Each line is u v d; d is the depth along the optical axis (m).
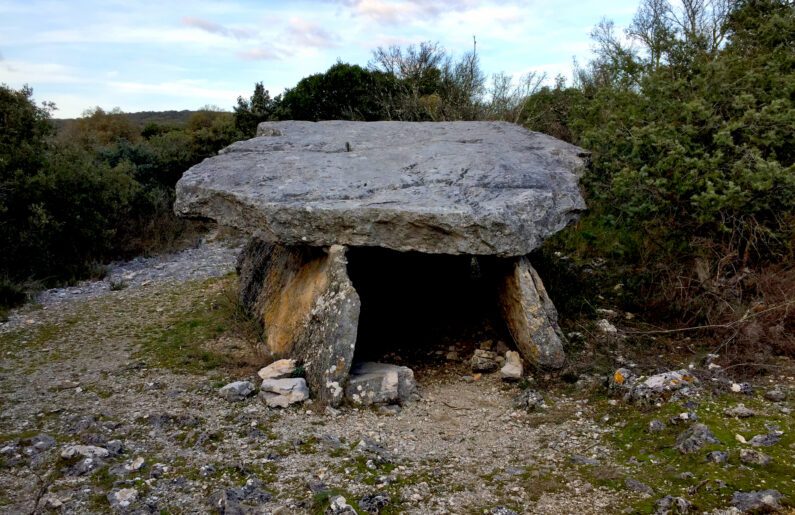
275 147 7.10
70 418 4.47
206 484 3.49
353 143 7.29
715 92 6.66
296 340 5.54
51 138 11.64
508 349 5.89
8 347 6.46
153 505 3.24
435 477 3.64
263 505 3.23
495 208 5.08
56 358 6.09
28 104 10.54
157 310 7.88
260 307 6.83
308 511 3.17
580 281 7.25
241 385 4.96
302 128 8.20
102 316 7.68
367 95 17.47
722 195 5.78
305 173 6.02
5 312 7.77
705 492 3.20
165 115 51.19
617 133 7.01
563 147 7.02
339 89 17.72
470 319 6.73
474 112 13.72
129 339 6.71
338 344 4.86
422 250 5.14
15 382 5.37
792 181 5.35
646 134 6.49
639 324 6.24
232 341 6.50
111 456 3.80
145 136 25.61
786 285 5.61
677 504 3.07
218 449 3.97
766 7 8.32
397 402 4.90
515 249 5.14
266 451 3.94
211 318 7.34
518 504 3.31
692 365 5.11
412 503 3.31
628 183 6.54
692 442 3.69
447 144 7.09
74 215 10.38
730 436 3.75
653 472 3.52
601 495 3.33
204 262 11.16
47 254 9.86
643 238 7.61
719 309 5.71
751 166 5.99
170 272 10.30
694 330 5.93
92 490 3.37
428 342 6.35
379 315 6.86
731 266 6.22
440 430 4.43
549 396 4.97
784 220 6.08
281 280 6.52
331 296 5.12
